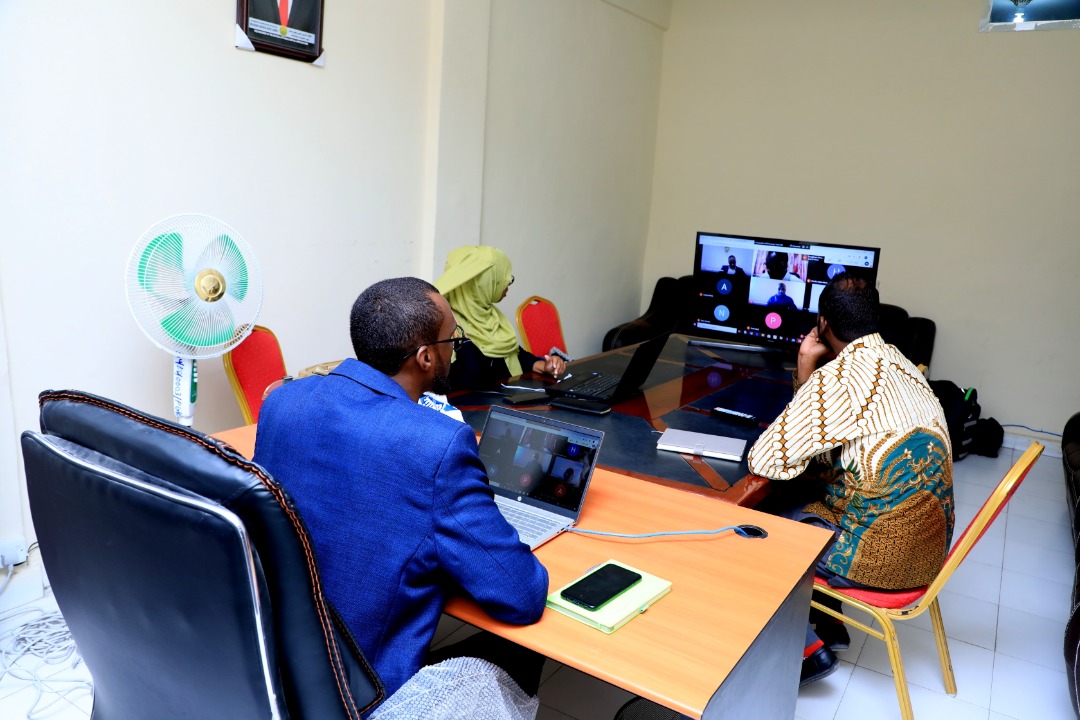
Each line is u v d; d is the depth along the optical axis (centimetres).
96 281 251
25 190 229
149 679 100
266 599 87
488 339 326
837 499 199
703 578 139
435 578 121
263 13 282
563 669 223
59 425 104
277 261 308
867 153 492
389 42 336
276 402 127
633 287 572
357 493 117
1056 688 225
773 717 143
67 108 235
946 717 210
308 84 306
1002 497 173
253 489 87
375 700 107
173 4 256
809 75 503
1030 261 455
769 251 351
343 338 345
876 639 249
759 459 189
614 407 250
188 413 243
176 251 226
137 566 91
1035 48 437
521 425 173
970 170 464
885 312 470
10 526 237
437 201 370
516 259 446
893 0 470
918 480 186
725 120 536
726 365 326
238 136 285
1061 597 282
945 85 464
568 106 461
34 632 226
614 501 170
